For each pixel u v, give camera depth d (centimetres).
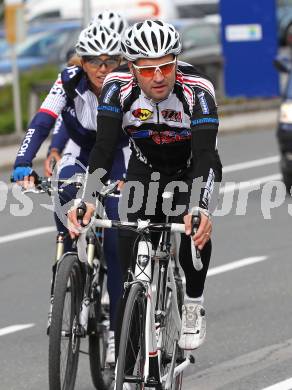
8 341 1397
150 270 993
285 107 2556
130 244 1024
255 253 1889
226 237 2038
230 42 4509
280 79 4669
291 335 1376
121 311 974
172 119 1016
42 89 3738
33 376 1245
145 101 1010
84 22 3681
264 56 4491
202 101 996
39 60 4531
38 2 5312
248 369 1235
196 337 1038
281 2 5894
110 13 1277
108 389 1176
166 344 1045
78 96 1182
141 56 970
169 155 1038
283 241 1988
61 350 1052
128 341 962
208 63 4578
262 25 4472
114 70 1027
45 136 1175
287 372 1219
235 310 1507
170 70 977
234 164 3031
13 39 3512
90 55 1163
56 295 1021
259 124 3878
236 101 4331
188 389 1162
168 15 4928
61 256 1087
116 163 1188
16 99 3547
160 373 1011
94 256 1137
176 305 1045
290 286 1638
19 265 1867
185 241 1012
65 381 1067
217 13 5647
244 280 1689
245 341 1354
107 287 1155
